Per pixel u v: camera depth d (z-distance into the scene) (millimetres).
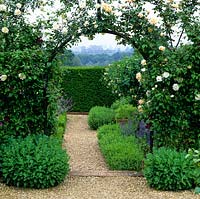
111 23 6543
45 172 5742
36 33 6594
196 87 6426
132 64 10086
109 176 6496
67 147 9461
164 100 6395
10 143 6223
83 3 6391
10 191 5586
